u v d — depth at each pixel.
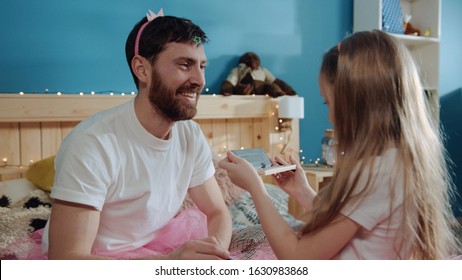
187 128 1.27
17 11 2.05
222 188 1.95
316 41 2.91
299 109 2.46
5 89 2.04
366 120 0.85
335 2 2.96
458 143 3.42
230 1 2.60
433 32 3.03
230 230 1.29
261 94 2.57
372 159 0.83
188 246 0.96
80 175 1.00
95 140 1.04
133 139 1.10
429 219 0.84
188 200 1.75
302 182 1.20
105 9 2.25
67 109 2.04
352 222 0.83
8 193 1.74
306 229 0.88
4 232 1.41
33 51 2.09
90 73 2.23
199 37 1.07
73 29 2.18
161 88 1.06
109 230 1.14
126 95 2.18
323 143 2.58
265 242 1.33
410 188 0.81
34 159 2.03
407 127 0.83
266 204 0.95
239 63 2.60
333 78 0.92
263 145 2.61
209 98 2.35
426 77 3.07
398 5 2.99
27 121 1.97
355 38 0.90
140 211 1.14
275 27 2.76
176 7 2.44
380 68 0.85
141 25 1.12
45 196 1.75
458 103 3.41
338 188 0.84
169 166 1.18
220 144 2.48
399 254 0.84
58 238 0.99
